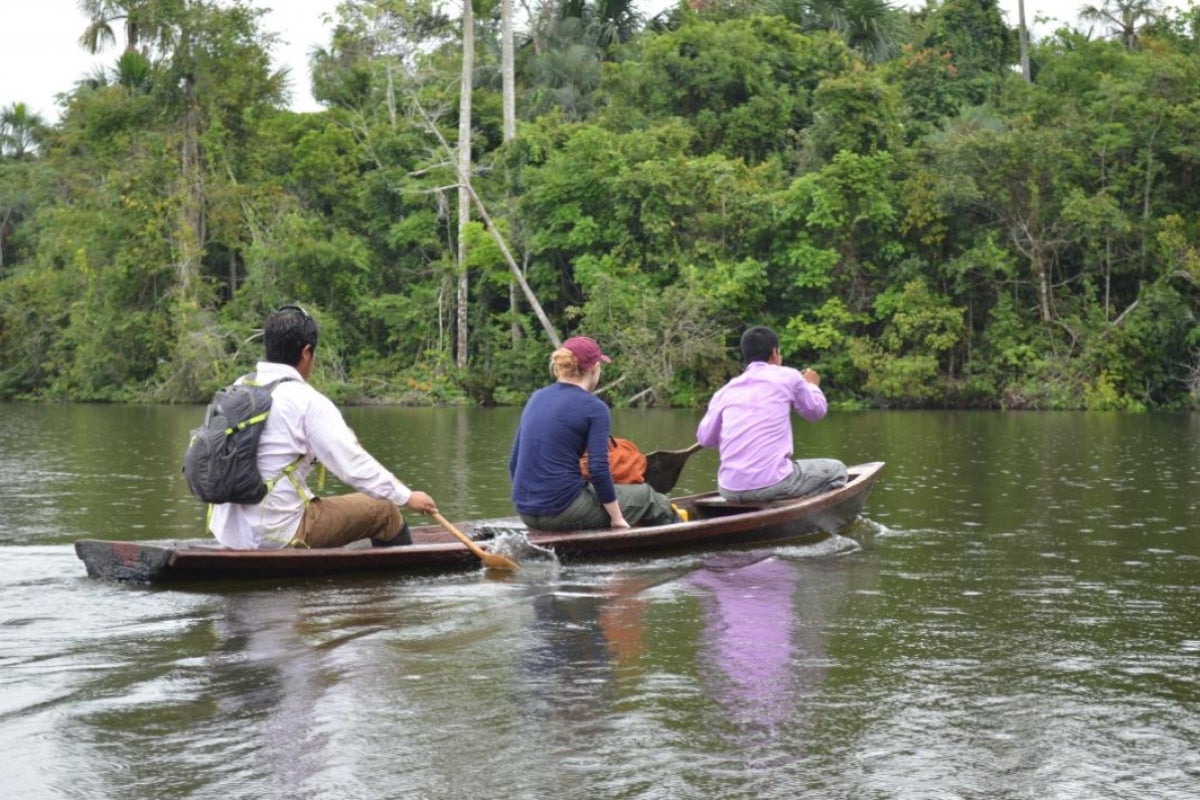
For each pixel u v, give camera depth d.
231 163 36.19
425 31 34.44
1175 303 27.73
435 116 33.41
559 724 3.11
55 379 35.81
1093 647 3.98
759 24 36.69
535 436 6.11
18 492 8.92
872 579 5.31
